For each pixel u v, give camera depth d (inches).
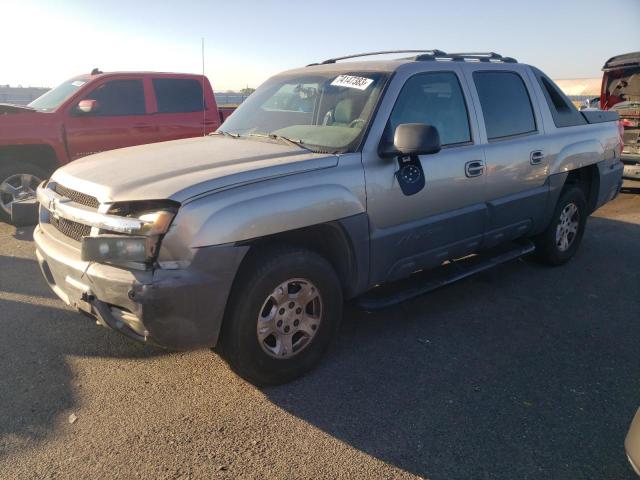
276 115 164.4
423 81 154.5
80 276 115.2
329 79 160.4
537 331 160.1
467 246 168.7
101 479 97.3
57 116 290.0
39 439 107.8
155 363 138.1
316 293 130.1
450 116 160.7
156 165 127.5
